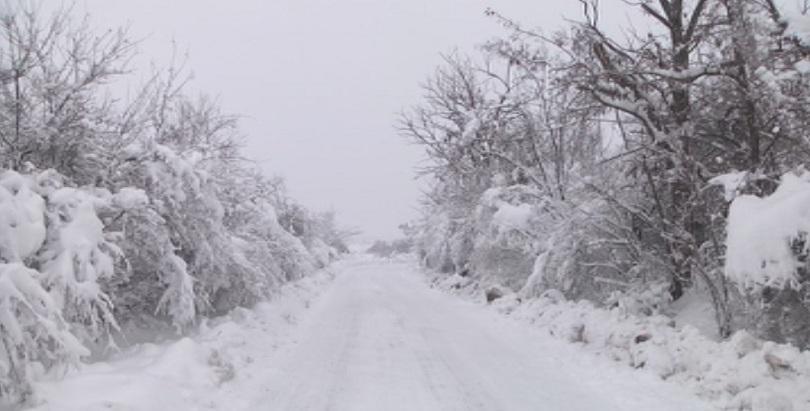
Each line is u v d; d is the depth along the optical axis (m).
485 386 8.24
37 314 6.03
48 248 7.22
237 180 14.73
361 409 7.24
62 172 9.38
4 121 8.56
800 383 6.63
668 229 11.26
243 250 13.60
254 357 10.16
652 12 11.18
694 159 10.05
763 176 8.22
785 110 8.26
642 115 10.66
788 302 8.32
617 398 7.53
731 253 7.06
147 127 10.77
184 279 10.12
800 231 6.67
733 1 8.34
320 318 15.41
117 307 10.18
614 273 13.66
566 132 16.58
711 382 7.30
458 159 23.52
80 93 9.18
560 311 12.77
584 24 10.84
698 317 10.60
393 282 29.11
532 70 13.09
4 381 5.95
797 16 7.61
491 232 18.94
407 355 10.37
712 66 9.33
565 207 14.90
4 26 8.41
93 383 6.71
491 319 14.70
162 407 6.66
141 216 9.34
